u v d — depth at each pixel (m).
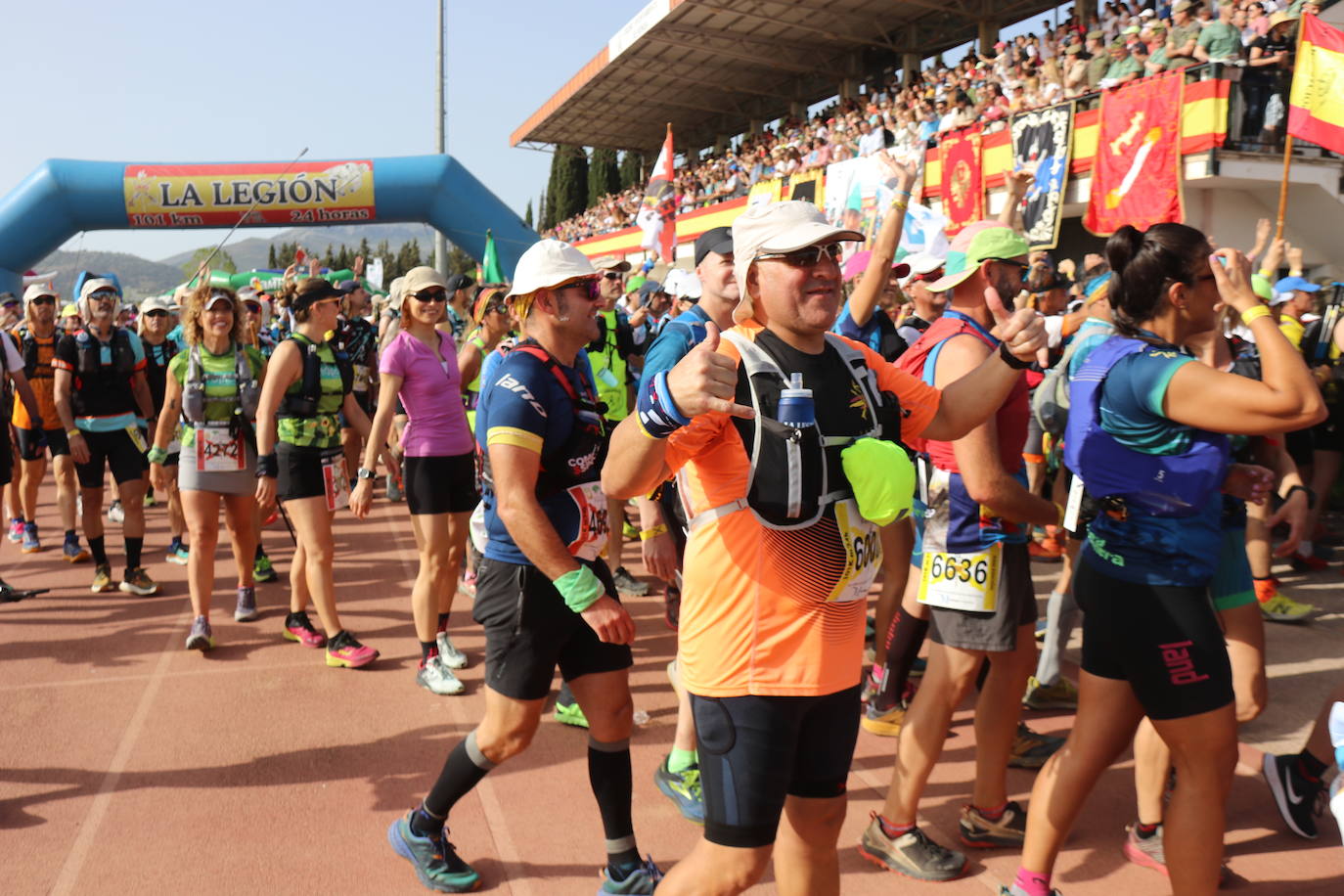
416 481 4.65
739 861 2.09
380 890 3.03
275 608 6.07
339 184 19.28
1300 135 6.00
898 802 3.09
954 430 2.27
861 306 3.65
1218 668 2.45
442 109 23.34
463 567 6.62
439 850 3.02
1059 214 11.88
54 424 7.34
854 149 16.92
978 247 2.96
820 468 1.98
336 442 5.02
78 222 19.11
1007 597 2.96
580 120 30.48
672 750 3.86
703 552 2.08
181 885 3.04
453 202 19.61
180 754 3.98
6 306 9.52
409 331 4.71
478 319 5.56
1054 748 3.85
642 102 28.12
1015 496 2.80
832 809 2.21
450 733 4.20
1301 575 6.63
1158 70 10.92
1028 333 2.17
